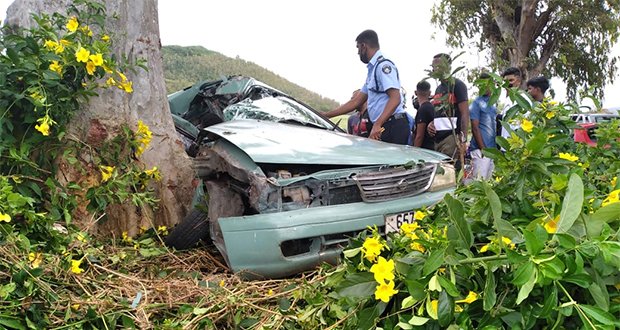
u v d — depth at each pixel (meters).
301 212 3.57
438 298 2.03
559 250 1.85
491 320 1.98
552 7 20.08
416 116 6.57
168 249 4.18
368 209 3.72
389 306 2.27
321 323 2.61
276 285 3.48
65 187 4.01
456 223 2.13
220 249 3.87
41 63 3.72
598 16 19.69
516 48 20.09
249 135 4.15
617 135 3.52
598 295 1.83
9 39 3.75
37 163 4.07
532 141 2.47
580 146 3.53
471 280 2.08
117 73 4.13
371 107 6.40
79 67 3.86
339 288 2.23
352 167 3.86
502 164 2.56
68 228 3.66
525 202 2.47
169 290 3.29
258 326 2.90
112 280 3.45
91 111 4.49
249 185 3.79
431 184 4.09
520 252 1.98
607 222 2.00
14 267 2.79
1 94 3.70
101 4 4.34
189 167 5.08
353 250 2.50
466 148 6.21
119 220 4.52
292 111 5.83
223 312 3.03
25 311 2.68
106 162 4.45
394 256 2.31
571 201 1.94
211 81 6.37
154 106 4.95
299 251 3.58
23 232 3.21
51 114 3.87
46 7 4.57
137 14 4.86
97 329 2.77
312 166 3.85
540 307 1.92
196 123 6.18
